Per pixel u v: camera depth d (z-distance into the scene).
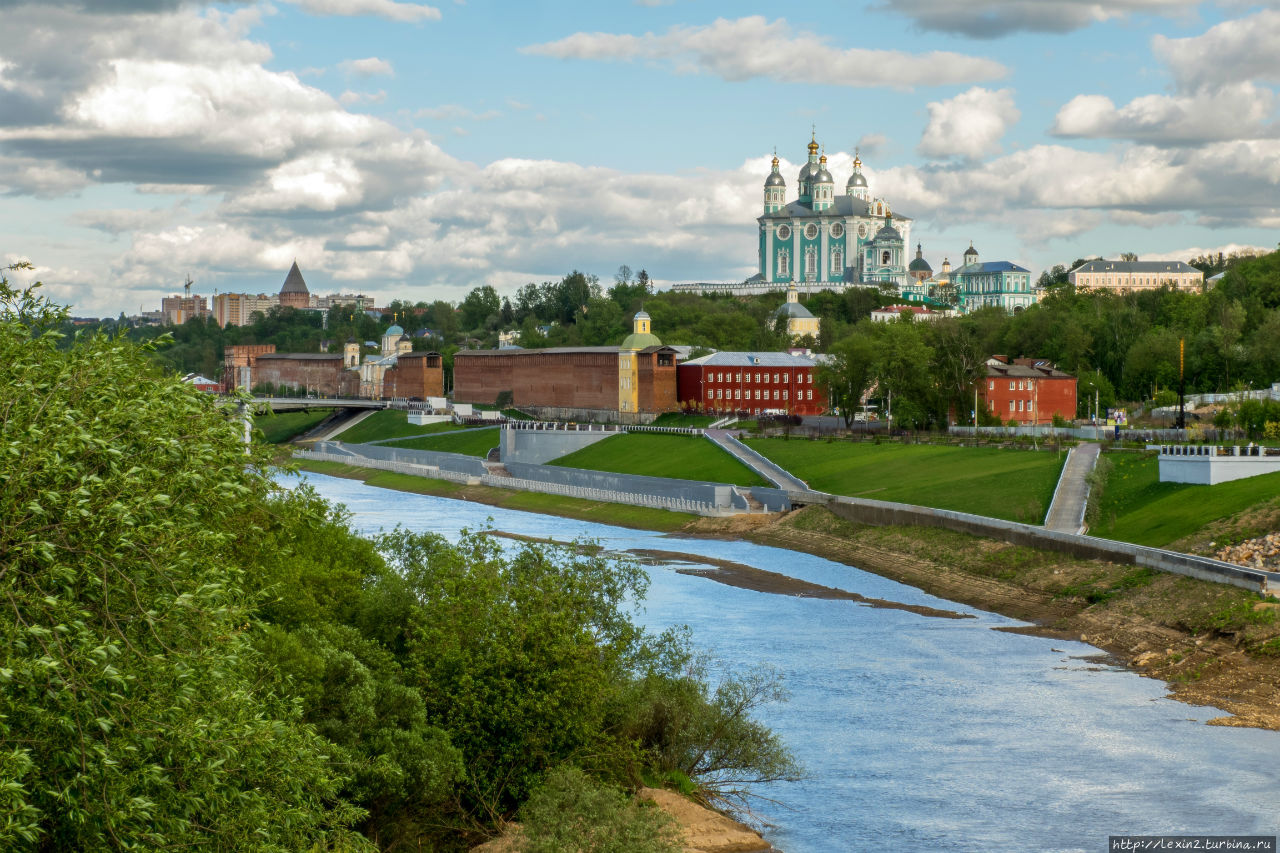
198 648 36.72
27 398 35.41
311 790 43.16
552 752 59.34
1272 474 124.56
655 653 70.44
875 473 176.00
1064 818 64.69
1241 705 82.62
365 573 73.94
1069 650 99.19
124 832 33.28
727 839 60.31
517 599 63.88
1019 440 183.00
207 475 37.56
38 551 32.19
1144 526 123.06
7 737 31.78
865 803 67.00
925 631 106.25
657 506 185.62
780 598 121.12
